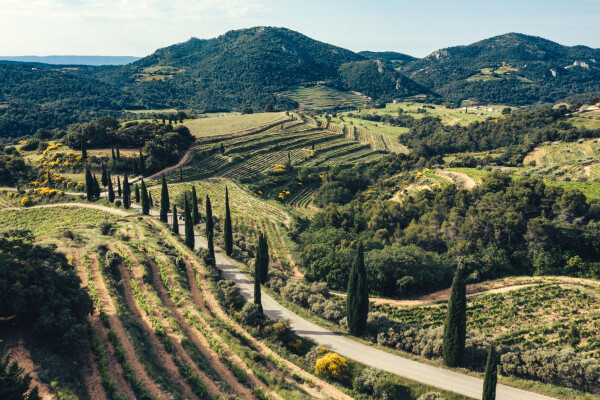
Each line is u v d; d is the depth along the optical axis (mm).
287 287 62094
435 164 159000
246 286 63344
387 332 49500
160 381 33281
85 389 30391
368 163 191500
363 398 37656
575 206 87125
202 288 57344
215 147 188750
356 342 48625
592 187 102125
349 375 41531
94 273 53406
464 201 101250
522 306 64250
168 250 70438
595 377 38812
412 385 39531
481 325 59000
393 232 97562
